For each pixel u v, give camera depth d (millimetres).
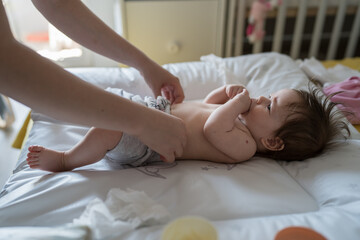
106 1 1570
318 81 1394
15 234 531
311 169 835
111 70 1271
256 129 910
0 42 433
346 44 2236
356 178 759
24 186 729
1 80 443
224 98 1056
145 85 1200
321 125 872
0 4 444
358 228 597
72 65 1702
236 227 600
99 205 624
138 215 616
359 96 1159
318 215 653
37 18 1946
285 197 715
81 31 831
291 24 2125
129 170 784
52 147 905
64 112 502
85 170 789
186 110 951
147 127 605
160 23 1812
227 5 1835
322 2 1763
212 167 825
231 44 1894
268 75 1310
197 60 1986
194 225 472
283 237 496
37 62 466
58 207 656
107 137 782
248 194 705
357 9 1871
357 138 977
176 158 903
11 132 1689
